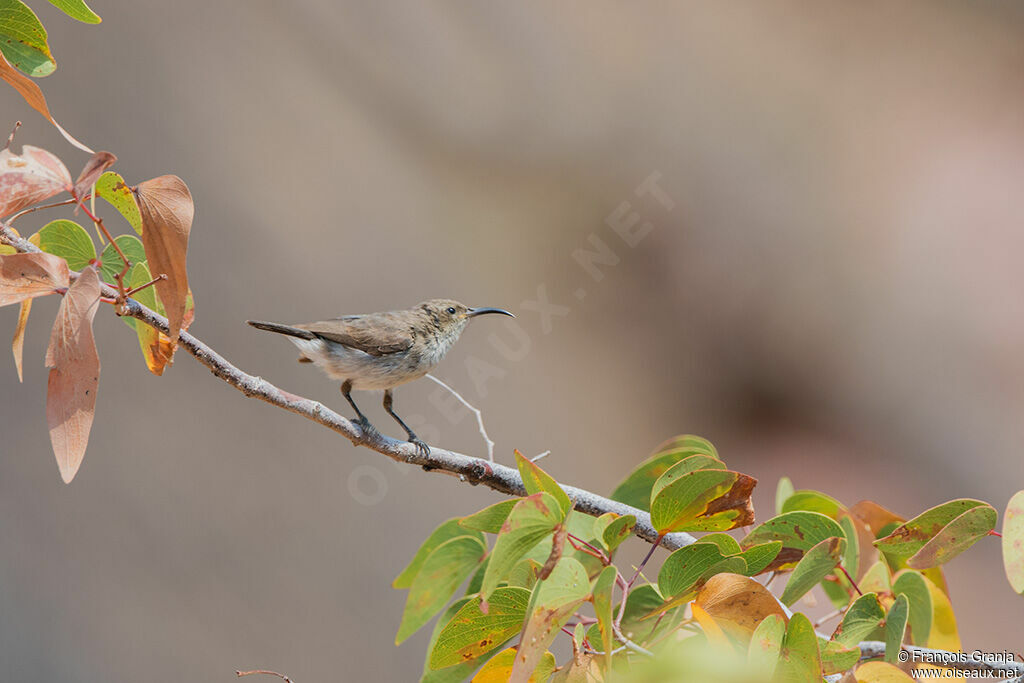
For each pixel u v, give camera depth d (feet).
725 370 54.80
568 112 57.21
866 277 57.16
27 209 11.10
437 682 12.32
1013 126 60.34
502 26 57.98
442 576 13.70
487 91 55.83
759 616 10.81
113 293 11.91
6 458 35.78
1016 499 10.77
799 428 55.21
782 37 63.62
